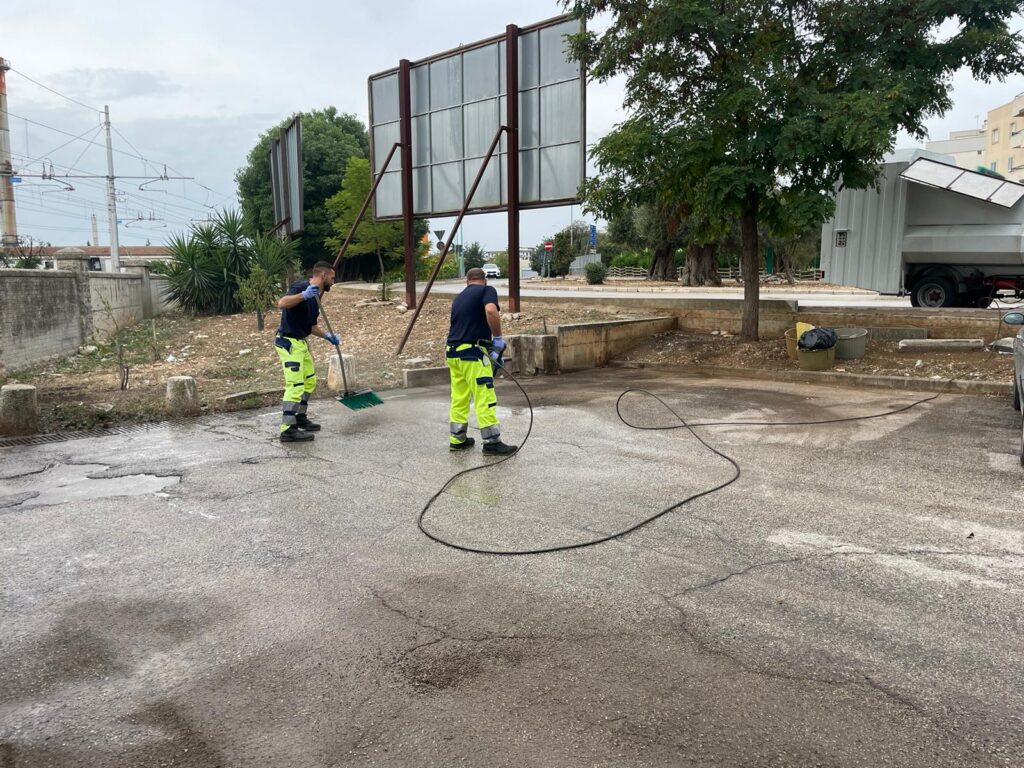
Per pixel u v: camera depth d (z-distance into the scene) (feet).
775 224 38.45
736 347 41.16
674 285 110.63
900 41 34.45
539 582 12.67
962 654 10.04
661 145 35.70
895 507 16.29
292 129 71.87
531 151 48.06
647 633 10.79
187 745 8.38
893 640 10.45
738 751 8.10
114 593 12.46
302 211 70.85
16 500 17.70
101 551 14.38
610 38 37.58
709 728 8.52
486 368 21.57
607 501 17.15
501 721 8.73
